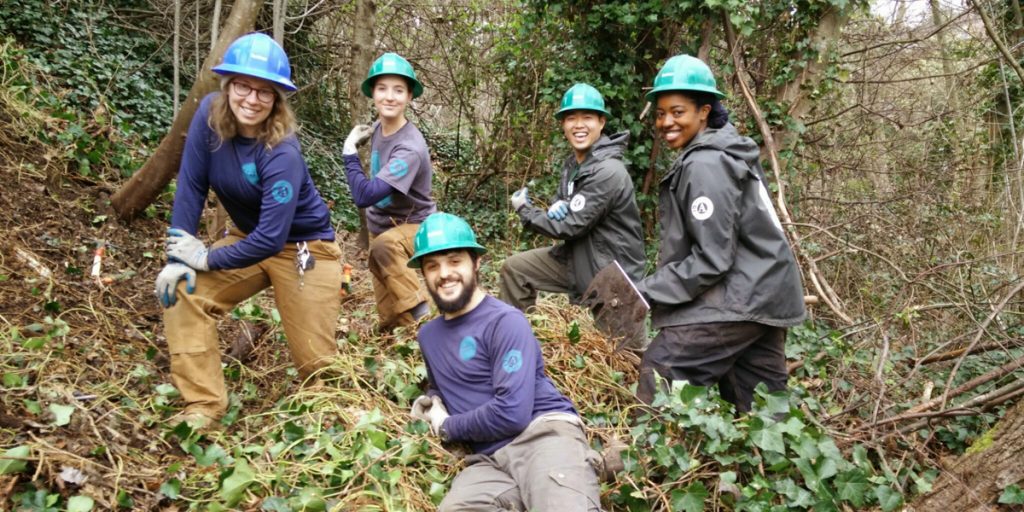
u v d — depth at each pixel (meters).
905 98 9.12
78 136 5.70
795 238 5.39
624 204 4.08
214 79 5.03
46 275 4.20
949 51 8.63
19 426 2.69
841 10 6.79
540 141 7.92
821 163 7.36
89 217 5.18
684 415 2.98
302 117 9.87
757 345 3.44
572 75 7.12
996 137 8.21
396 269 4.20
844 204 6.50
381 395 3.61
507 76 8.37
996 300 4.99
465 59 9.06
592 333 4.38
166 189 5.91
